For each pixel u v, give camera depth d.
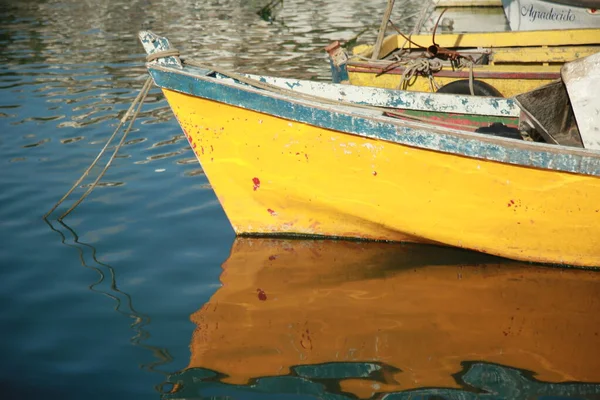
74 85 10.94
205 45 14.30
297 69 12.03
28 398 3.96
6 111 9.51
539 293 5.11
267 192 5.91
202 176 7.33
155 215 6.41
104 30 16.09
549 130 5.81
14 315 4.79
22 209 6.50
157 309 4.89
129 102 10.00
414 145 5.36
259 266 5.54
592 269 5.52
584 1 12.60
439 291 5.14
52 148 8.09
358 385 4.05
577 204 5.23
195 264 5.54
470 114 6.70
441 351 4.36
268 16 18.03
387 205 5.71
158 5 20.09
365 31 15.70
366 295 5.07
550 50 8.21
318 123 5.49
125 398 3.96
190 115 5.79
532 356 4.31
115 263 5.53
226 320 4.74
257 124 5.64
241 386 4.06
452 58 8.31
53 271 5.40
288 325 4.68
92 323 4.71
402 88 7.79
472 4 18.58
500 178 5.30
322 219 5.96
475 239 5.68
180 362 4.29
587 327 4.64
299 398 3.94
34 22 17.25
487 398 3.92
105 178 7.24
